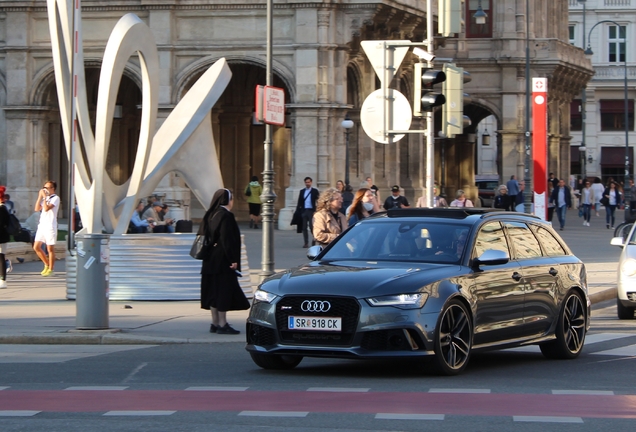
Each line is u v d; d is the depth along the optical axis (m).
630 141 109.38
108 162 67.00
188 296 24.70
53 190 32.09
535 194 33.00
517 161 75.56
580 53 86.44
